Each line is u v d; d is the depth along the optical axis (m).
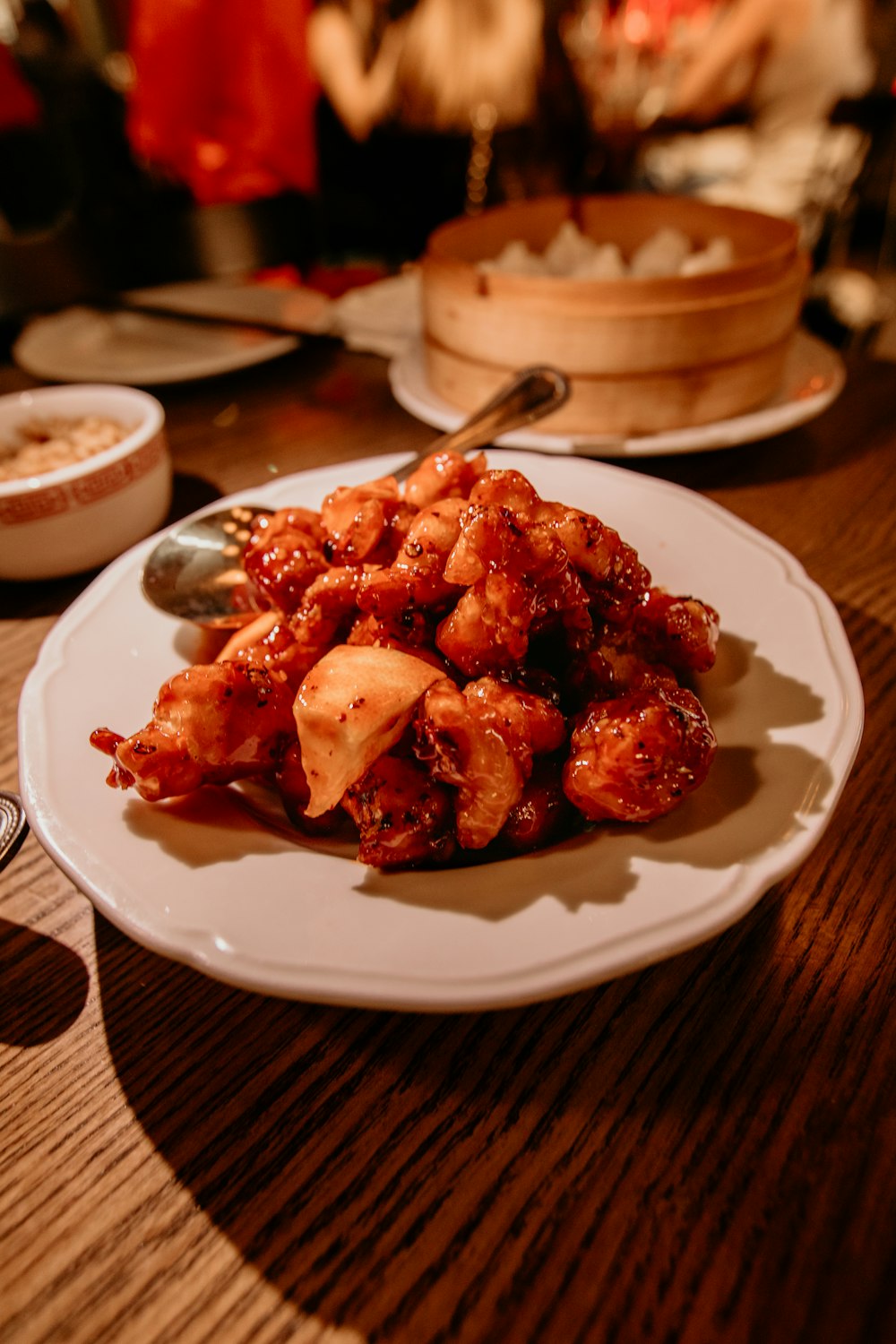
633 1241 0.17
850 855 0.25
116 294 0.63
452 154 0.90
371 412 0.50
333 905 0.20
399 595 0.24
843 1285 0.17
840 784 0.22
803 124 0.92
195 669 0.23
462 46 0.84
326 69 0.92
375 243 0.96
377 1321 0.17
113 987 0.23
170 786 0.22
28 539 0.35
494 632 0.23
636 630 0.25
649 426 0.43
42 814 0.22
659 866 0.20
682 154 1.13
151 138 0.77
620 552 0.25
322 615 0.26
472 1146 0.19
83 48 0.98
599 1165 0.19
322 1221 0.18
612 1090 0.20
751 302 0.41
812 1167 0.18
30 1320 0.17
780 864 0.20
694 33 0.93
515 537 0.23
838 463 0.42
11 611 0.36
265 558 0.27
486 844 0.22
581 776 0.21
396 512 0.27
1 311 0.61
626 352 0.41
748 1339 0.16
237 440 0.47
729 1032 0.21
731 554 0.30
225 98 0.76
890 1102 0.19
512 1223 0.18
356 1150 0.19
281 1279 0.17
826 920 0.23
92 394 0.41
